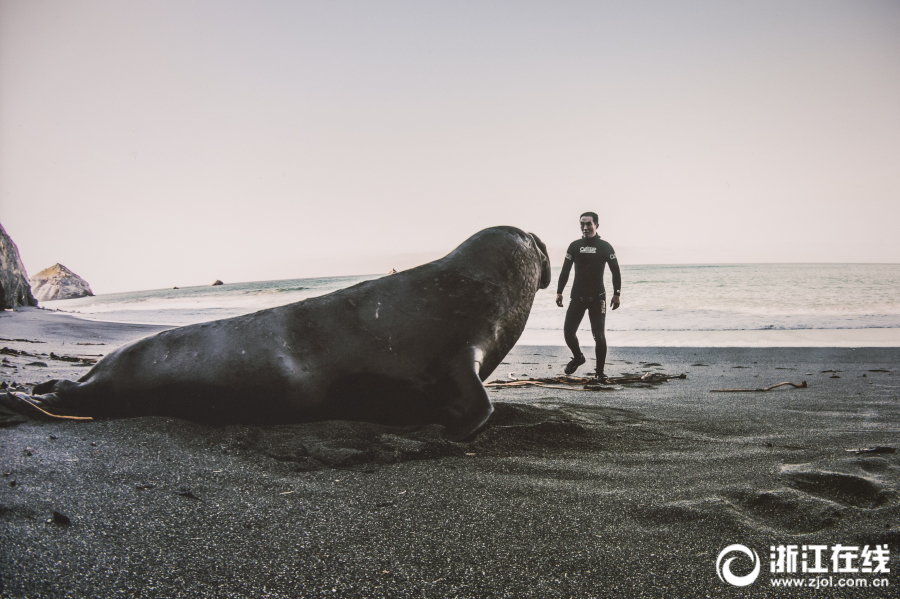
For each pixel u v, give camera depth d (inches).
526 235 167.8
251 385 135.7
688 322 517.0
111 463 106.5
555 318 580.7
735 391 205.8
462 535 76.4
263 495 91.4
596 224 251.1
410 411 140.3
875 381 227.5
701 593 61.7
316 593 61.2
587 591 62.1
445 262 152.9
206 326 145.5
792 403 179.0
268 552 70.9
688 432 137.3
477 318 147.2
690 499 89.0
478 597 60.7
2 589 59.3
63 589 60.5
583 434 131.6
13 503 83.4
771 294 791.7
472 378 136.8
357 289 146.8
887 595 60.8
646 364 302.2
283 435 127.5
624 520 81.3
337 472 104.0
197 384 138.3
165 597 59.9
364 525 79.7
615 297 251.8
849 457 112.0
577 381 235.9
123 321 639.8
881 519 79.2
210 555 69.8
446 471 105.0
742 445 123.8
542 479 100.3
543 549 72.1
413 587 62.7
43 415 139.8
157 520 80.1
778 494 89.0
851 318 518.0
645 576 65.4
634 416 156.8
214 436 127.0
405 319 141.6
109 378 143.9
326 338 138.8
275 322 141.8
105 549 70.4
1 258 757.3
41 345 356.2
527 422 145.3
